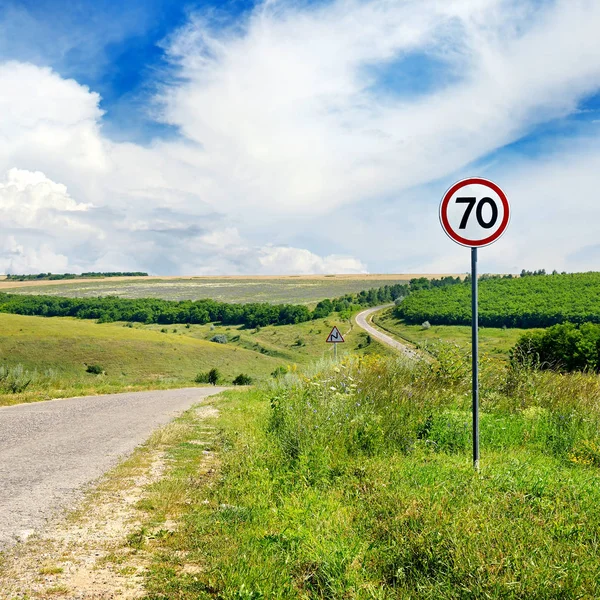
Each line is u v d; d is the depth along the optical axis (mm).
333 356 13664
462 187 6207
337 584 3352
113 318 158500
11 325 93938
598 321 113312
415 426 7707
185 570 3812
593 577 3273
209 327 155000
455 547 3580
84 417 12594
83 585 3529
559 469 6074
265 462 6695
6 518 4883
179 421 11852
